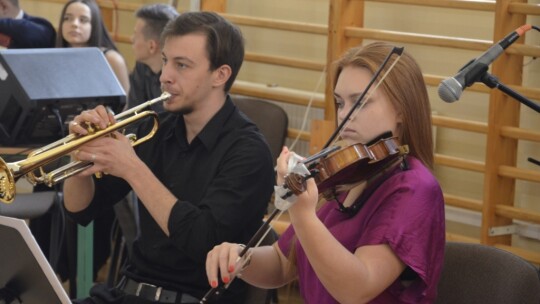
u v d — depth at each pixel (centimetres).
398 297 238
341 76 248
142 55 516
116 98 428
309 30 521
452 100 249
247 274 269
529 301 258
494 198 429
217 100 313
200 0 567
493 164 426
